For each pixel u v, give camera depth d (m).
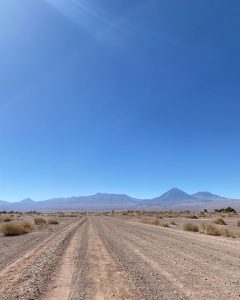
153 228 40.62
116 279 12.05
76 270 13.80
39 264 15.27
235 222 59.56
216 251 19.33
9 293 10.07
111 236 29.16
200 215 99.00
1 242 25.64
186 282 11.46
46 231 37.09
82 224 49.78
